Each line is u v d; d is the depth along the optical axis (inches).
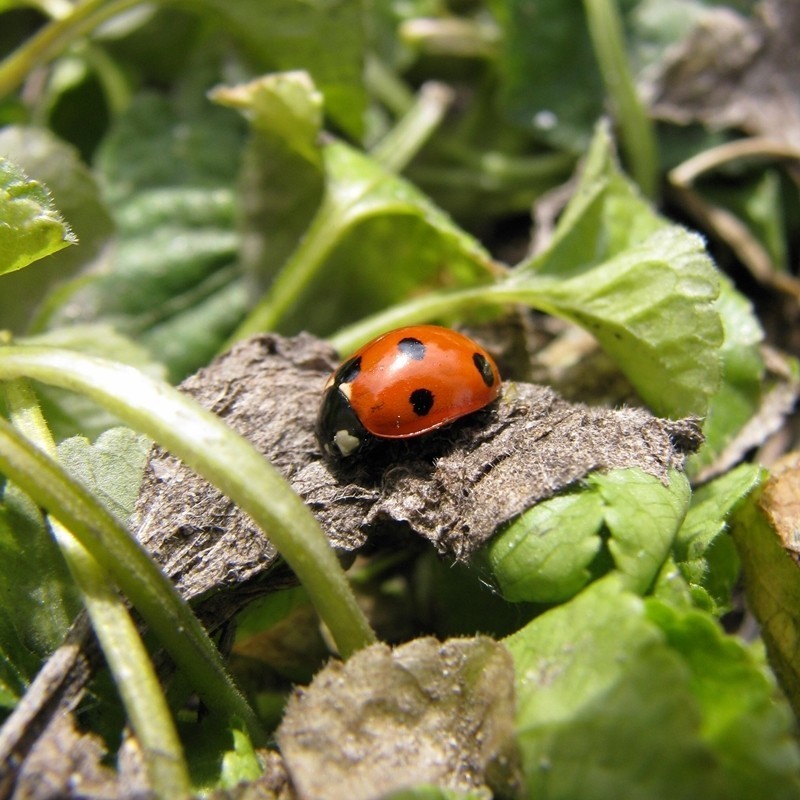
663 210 2.7
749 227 2.6
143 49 2.8
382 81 2.9
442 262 2.3
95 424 2.1
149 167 2.7
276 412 1.9
